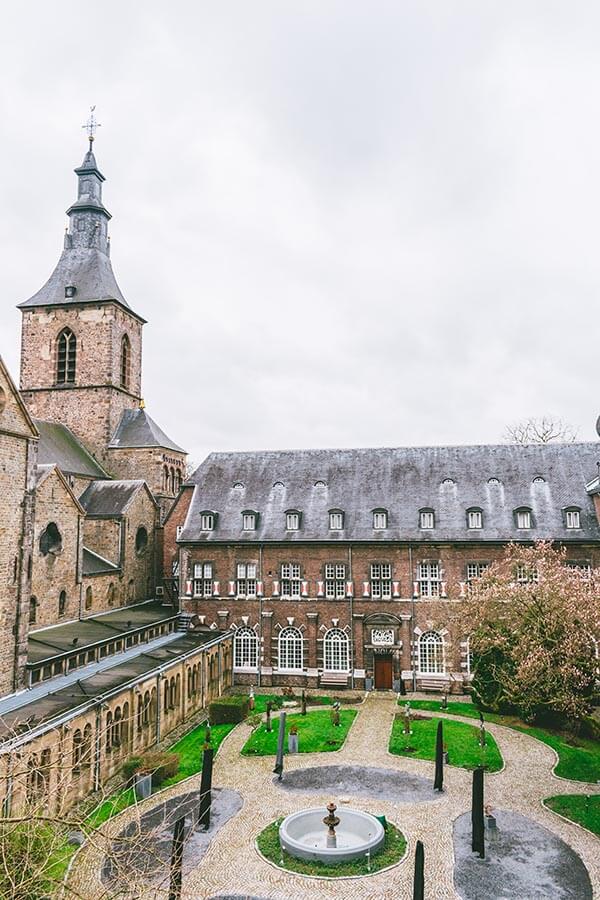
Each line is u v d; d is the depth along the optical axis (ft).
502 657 150.71
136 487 213.05
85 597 184.14
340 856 89.56
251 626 189.37
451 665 177.27
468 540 178.91
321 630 185.16
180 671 149.89
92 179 240.32
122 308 237.86
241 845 94.48
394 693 176.55
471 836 97.30
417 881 72.74
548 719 147.02
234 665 189.06
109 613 192.44
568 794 111.24
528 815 103.91
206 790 99.81
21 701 112.68
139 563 215.92
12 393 125.29
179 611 193.36
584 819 102.17
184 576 193.47
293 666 187.21
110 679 127.44
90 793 110.22
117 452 230.07
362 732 144.15
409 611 181.68
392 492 193.26
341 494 196.24
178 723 148.25
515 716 154.20
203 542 192.24
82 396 231.30
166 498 237.04
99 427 230.27
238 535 192.65
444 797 110.73
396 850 93.30
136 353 253.24
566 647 116.78
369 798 110.42
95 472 222.69
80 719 108.47
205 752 100.99
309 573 187.62
